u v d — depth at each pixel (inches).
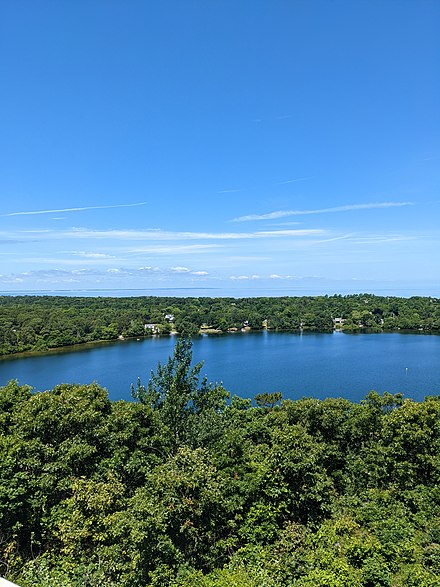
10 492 644.1
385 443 1012.5
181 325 6077.8
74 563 616.7
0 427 887.1
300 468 794.8
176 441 973.8
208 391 1187.3
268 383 3228.3
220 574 588.4
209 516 676.1
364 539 697.6
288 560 650.8
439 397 1197.7
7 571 606.5
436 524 759.7
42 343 4739.2
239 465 832.9
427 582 589.6
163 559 585.3
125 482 791.7
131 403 971.3
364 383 3206.2
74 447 748.0
